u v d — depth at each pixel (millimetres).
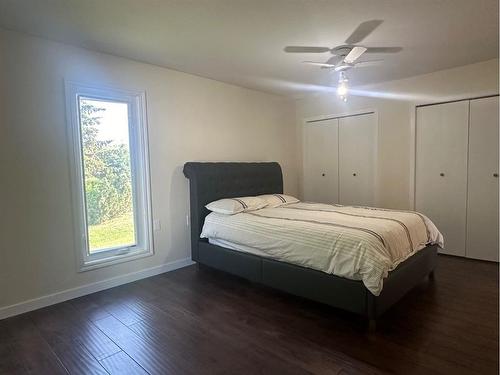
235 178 3984
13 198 2555
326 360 1938
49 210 2748
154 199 3475
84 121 3000
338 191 4918
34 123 2643
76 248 2912
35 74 2639
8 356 2041
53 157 2754
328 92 4816
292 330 2299
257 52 3070
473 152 3748
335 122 4879
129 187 3367
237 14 2307
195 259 3637
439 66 3664
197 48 2951
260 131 4727
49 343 2178
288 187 5277
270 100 4887
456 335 2186
